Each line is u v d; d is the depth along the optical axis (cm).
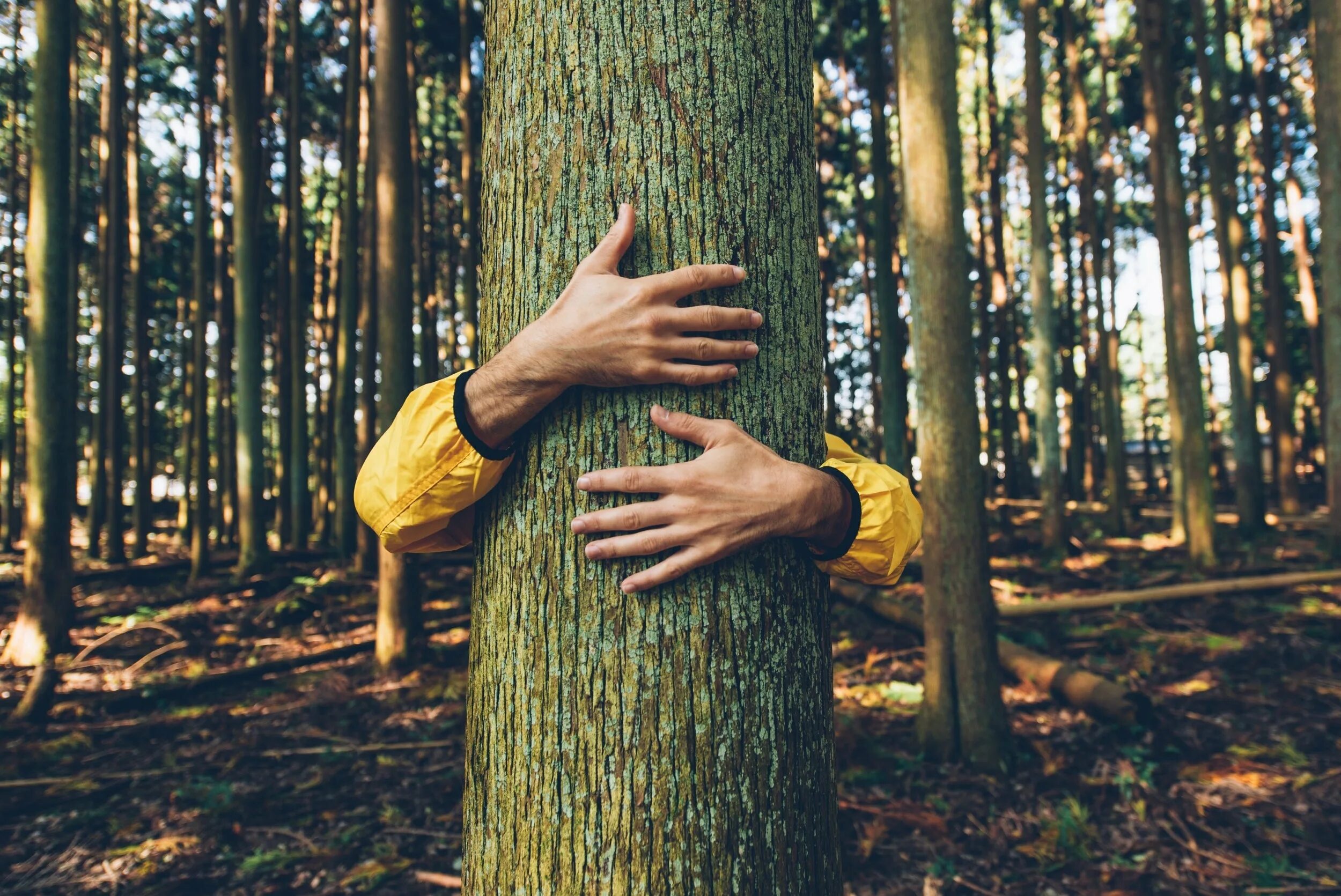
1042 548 1080
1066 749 411
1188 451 873
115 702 534
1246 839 316
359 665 627
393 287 615
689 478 104
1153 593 702
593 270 107
